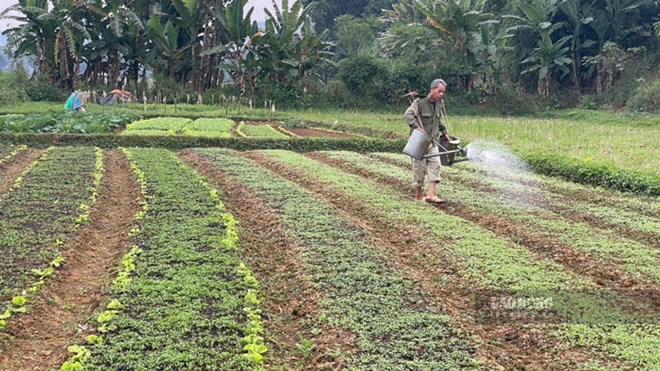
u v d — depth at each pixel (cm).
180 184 1244
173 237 862
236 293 670
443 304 654
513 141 2170
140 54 3981
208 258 774
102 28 3872
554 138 2273
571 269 792
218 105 3778
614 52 4056
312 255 797
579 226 974
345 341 562
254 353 525
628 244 870
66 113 2580
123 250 827
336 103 4228
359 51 5100
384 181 1438
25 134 1973
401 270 749
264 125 2884
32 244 827
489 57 4297
